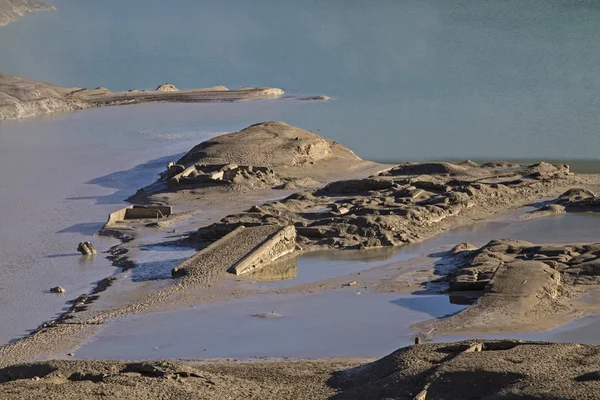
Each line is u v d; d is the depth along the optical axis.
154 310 199.62
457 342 154.00
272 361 165.38
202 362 166.25
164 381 141.38
